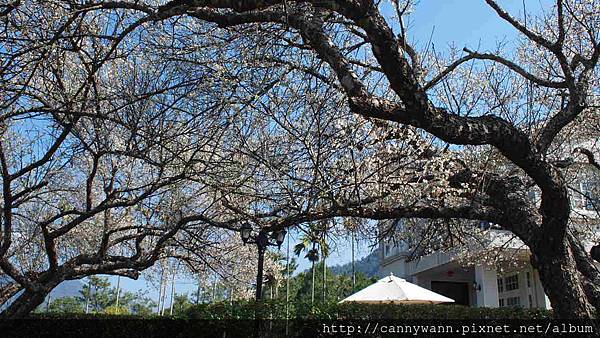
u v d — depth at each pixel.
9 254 8.49
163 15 4.58
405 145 5.81
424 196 5.73
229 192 6.17
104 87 6.58
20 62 5.77
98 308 45.88
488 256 14.37
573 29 8.98
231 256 10.72
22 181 8.03
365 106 3.64
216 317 12.88
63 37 5.10
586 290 4.54
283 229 6.14
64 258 9.83
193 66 6.06
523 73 6.41
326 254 7.68
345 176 5.46
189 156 6.90
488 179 5.26
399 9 6.54
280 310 12.37
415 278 23.27
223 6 4.17
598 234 11.97
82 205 9.86
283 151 6.13
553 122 5.64
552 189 4.09
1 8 5.54
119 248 10.27
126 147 6.23
